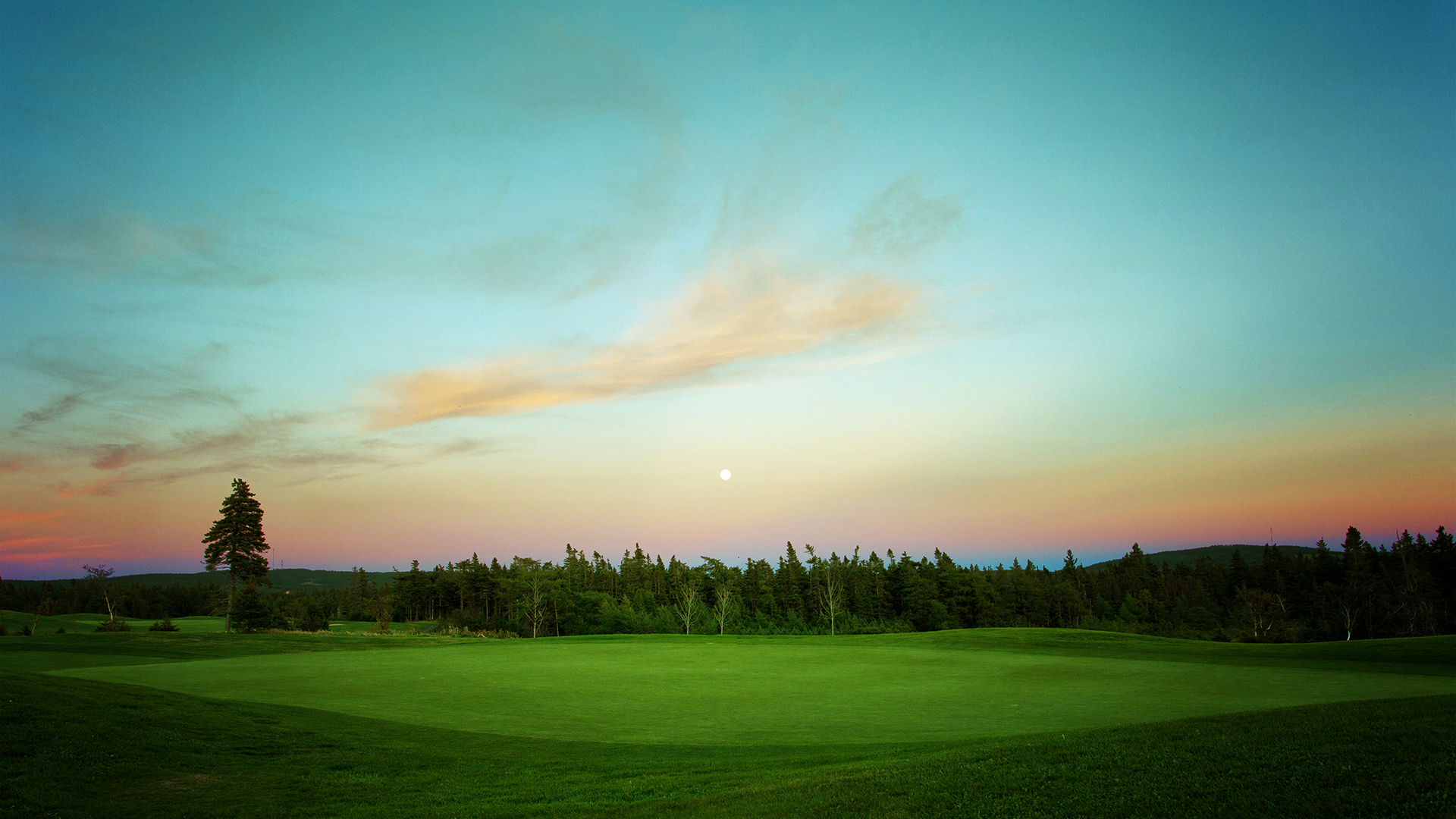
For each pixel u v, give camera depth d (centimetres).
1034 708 2336
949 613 11281
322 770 1555
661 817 1131
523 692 2717
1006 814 989
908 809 1044
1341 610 10075
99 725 1667
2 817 1170
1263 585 12162
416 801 1332
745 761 1608
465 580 12775
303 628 9012
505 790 1399
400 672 3219
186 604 15012
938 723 2131
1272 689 2497
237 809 1276
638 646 4709
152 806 1281
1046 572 14312
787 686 2881
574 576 12681
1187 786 1030
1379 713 1420
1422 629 9381
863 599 11975
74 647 4181
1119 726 1667
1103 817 941
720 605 10956
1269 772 1054
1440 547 10556
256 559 8294
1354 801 916
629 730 2083
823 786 1223
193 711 1942
